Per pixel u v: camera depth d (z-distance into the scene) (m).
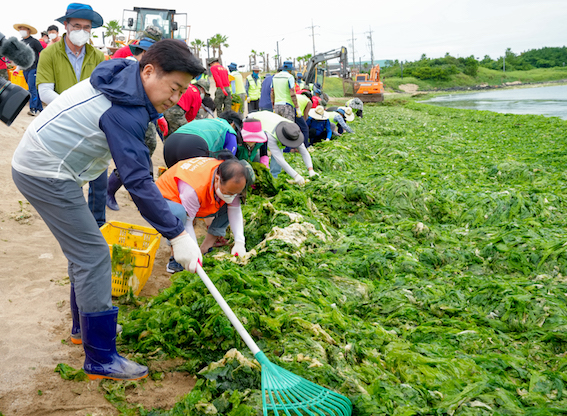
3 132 8.79
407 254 4.92
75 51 5.09
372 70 42.41
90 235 2.81
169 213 2.83
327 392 2.65
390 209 6.46
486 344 3.44
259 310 3.48
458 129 17.62
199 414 2.64
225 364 2.95
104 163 2.94
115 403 2.82
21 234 5.39
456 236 5.64
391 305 4.00
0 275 4.33
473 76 139.75
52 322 3.70
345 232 5.71
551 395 2.85
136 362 3.14
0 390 2.85
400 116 23.42
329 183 7.04
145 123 2.74
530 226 5.58
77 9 4.79
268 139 7.02
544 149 11.84
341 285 4.27
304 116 10.92
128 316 3.67
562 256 4.52
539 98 52.22
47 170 2.66
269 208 5.61
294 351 3.07
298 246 4.87
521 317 3.72
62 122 2.63
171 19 17.09
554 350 3.40
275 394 2.63
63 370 3.03
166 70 2.60
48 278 4.42
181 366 3.16
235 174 3.86
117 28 45.19
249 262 4.61
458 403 2.67
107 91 2.61
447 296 4.06
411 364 3.07
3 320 3.63
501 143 13.50
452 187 7.43
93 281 2.81
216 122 5.36
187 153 4.85
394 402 2.69
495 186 7.55
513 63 193.38
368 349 3.25
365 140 12.95
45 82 4.98
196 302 3.43
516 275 4.59
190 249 2.91
